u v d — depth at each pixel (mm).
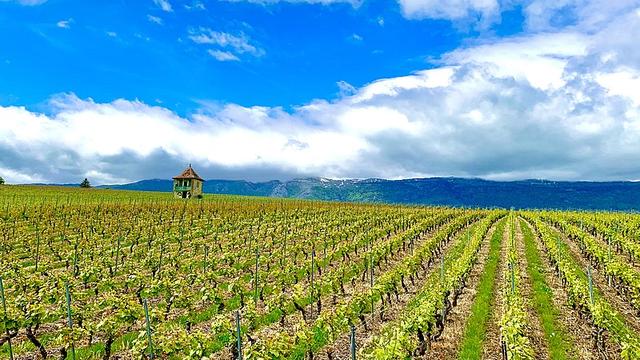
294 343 12875
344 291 22188
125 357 13570
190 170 95688
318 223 51062
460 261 22781
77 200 72500
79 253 31234
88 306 16250
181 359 13117
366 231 44375
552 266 28078
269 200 94875
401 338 11898
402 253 34344
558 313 17859
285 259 30531
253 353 11758
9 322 13672
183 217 54094
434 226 51562
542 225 43000
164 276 23297
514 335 12609
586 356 13672
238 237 40656
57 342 12703
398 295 21344
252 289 22391
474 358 13344
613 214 67562
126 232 42250
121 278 23969
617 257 31781
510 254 27078
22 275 23531
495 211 82875
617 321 14148
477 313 17500
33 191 86688
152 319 15359
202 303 19609
